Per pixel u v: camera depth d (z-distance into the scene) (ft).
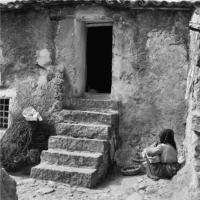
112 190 21.39
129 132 26.35
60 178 22.13
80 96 28.17
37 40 27.94
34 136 26.53
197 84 18.07
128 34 26.18
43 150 24.44
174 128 25.57
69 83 27.53
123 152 26.27
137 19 25.95
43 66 27.81
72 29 27.12
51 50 27.68
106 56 36.47
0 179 12.74
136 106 26.23
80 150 23.97
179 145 25.30
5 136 26.27
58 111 26.99
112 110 26.32
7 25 28.48
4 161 24.53
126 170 24.23
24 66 28.30
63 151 24.11
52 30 27.58
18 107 28.22
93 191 21.12
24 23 28.14
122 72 26.43
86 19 26.99
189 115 22.15
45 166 23.04
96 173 22.21
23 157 24.86
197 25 16.26
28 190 20.85
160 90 25.82
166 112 25.72
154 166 22.29
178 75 25.48
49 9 27.35
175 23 25.41
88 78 36.01
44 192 20.54
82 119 25.89
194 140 17.92
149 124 26.02
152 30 25.76
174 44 25.46
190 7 24.39
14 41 28.43
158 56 25.76
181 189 19.26
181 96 25.43
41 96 27.63
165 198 19.61
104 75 36.45
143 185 21.21
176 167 22.24
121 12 26.07
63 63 27.55
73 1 25.68
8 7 26.61
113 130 25.63
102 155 23.31
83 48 28.40
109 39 36.45
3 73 28.73
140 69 26.09
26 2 26.16
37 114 26.68
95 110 26.71
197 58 17.56
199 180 17.40
